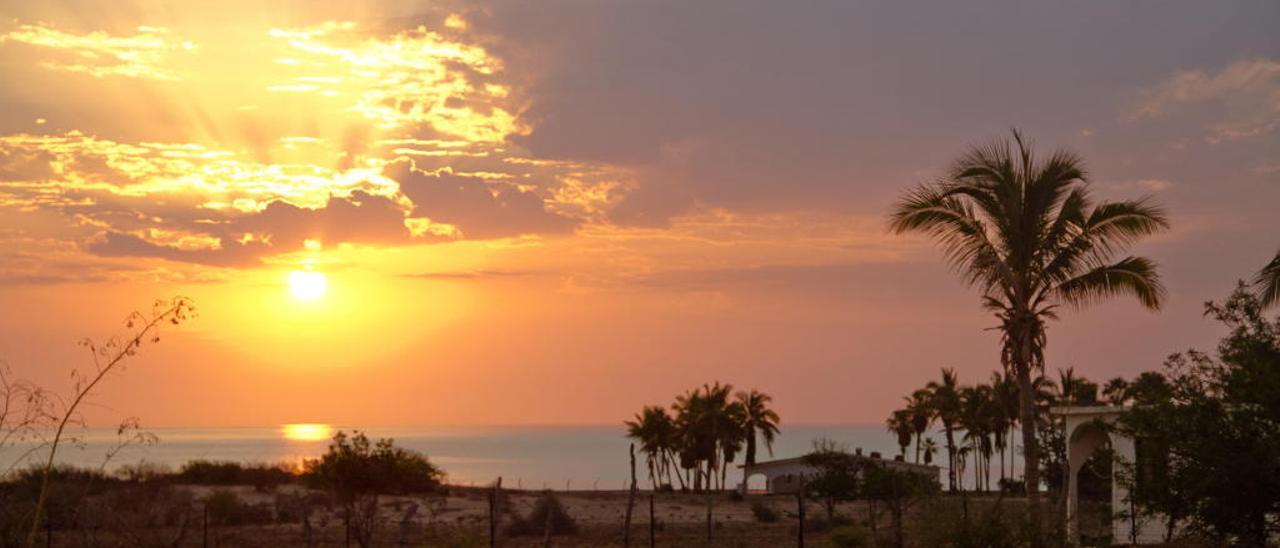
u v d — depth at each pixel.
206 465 74.69
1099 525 30.55
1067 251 27.48
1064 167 27.36
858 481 56.09
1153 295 27.23
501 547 41.09
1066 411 32.72
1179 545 22.86
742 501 83.69
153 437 11.80
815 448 65.19
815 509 68.94
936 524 22.03
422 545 36.62
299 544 41.34
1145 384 18.86
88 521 14.95
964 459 103.62
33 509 12.62
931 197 28.03
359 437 51.44
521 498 73.00
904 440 113.94
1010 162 27.55
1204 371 18.14
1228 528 17.97
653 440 111.38
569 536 48.84
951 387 106.44
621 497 84.56
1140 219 27.30
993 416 101.81
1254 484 17.14
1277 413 17.20
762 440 113.62
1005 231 27.47
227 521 51.00
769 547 41.16
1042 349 27.16
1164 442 18.23
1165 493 18.31
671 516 65.69
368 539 35.47
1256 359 17.38
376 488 50.81
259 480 72.50
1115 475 19.62
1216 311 18.28
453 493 71.06
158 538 16.00
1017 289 27.47
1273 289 19.67
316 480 51.53
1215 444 17.50
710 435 109.69
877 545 34.03
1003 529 21.58
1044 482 47.88
